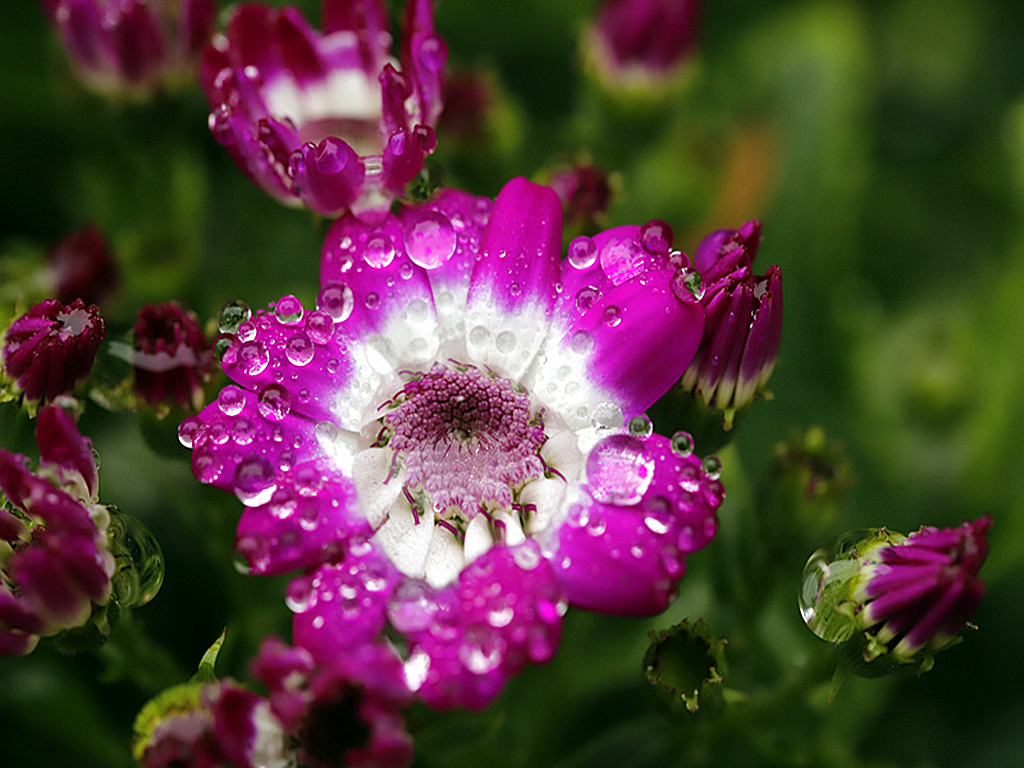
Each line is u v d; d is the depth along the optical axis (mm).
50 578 138
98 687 180
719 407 148
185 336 152
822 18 217
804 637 182
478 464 140
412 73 149
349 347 141
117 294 181
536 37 214
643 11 197
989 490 200
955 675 189
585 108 205
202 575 183
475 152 191
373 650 128
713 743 166
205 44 184
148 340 151
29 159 201
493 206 146
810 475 166
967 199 213
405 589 133
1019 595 192
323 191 145
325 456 138
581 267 143
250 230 189
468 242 145
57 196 200
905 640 145
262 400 137
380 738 126
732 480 175
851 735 183
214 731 133
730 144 207
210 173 200
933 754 184
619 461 136
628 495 135
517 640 130
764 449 199
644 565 133
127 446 177
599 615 178
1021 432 199
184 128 190
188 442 138
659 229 143
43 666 177
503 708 169
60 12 181
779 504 167
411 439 141
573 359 142
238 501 163
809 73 212
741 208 206
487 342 144
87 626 141
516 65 215
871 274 212
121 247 186
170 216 192
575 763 168
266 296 188
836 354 204
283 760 131
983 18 226
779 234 207
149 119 186
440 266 144
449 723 155
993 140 217
